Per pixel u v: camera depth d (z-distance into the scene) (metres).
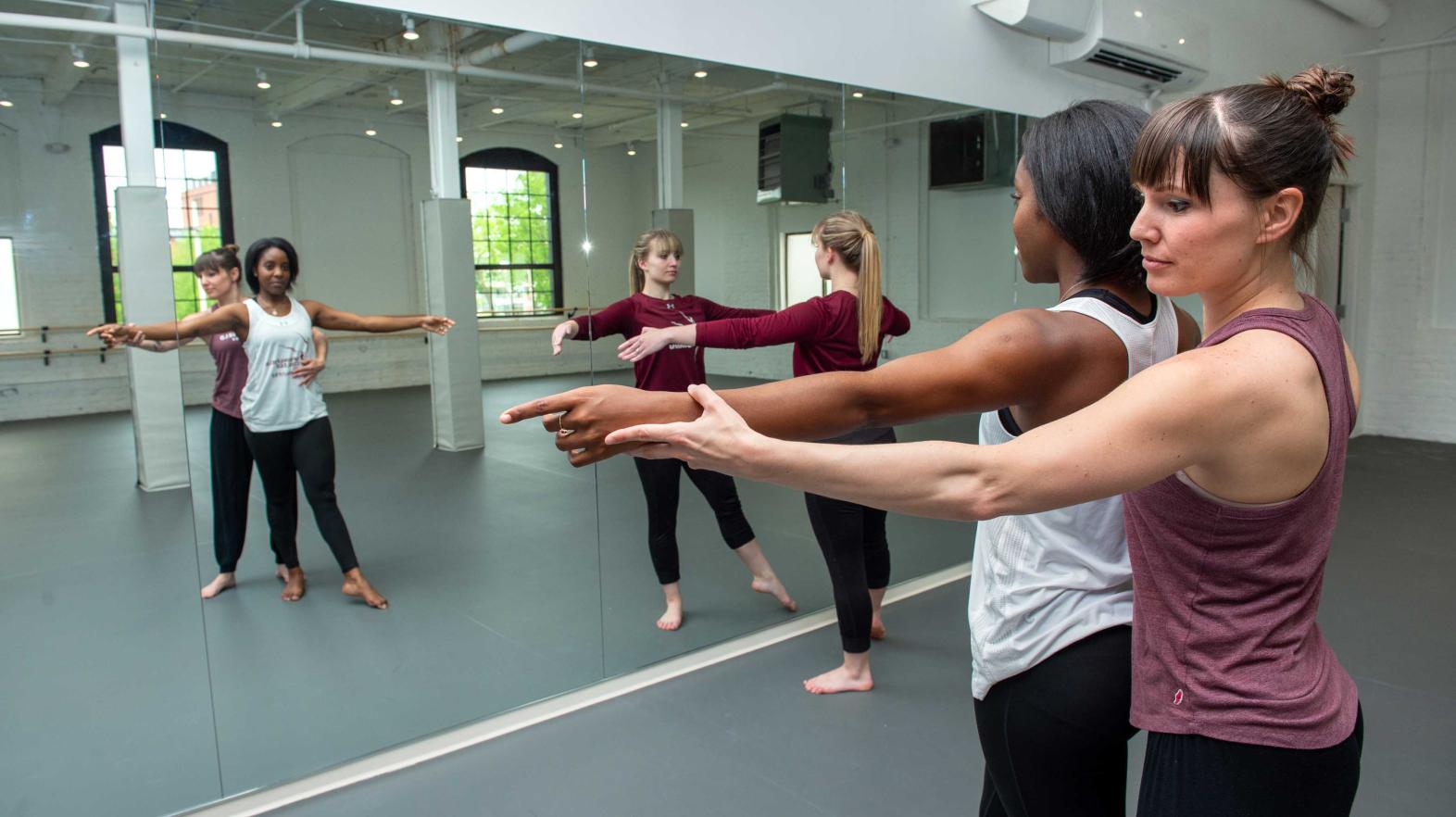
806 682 2.93
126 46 2.07
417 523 2.55
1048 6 3.76
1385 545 4.45
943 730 2.62
